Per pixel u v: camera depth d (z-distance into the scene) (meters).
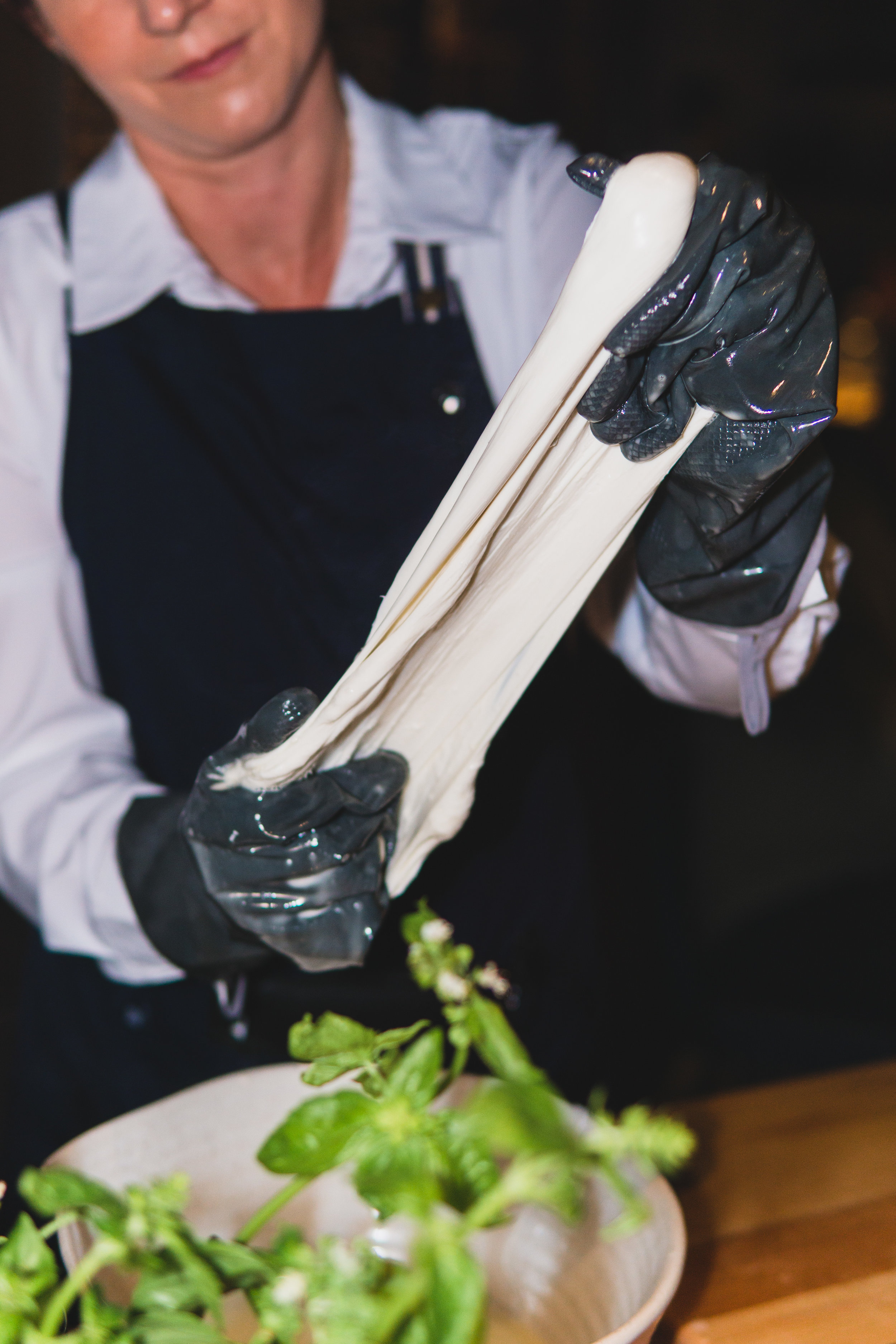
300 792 1.19
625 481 1.13
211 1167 1.24
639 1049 1.96
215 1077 1.57
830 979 2.49
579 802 1.63
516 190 1.59
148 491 1.53
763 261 1.09
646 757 2.09
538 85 4.27
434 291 1.56
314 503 1.53
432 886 1.54
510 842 1.57
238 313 1.54
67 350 1.54
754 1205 1.35
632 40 5.54
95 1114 1.61
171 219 1.55
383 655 1.11
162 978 1.47
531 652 1.18
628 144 5.69
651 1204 1.15
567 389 1.05
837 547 1.44
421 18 3.70
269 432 1.54
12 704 1.53
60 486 1.55
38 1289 0.92
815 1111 1.46
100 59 1.39
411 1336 0.85
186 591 1.53
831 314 1.13
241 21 1.37
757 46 6.11
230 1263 0.93
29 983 1.66
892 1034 2.30
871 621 4.61
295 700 1.15
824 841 4.59
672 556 1.28
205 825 1.20
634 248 1.02
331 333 1.55
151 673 1.55
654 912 2.11
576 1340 1.16
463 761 1.22
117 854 1.36
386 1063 1.06
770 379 1.12
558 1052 1.60
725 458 1.16
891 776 5.09
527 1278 1.20
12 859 1.50
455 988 1.01
